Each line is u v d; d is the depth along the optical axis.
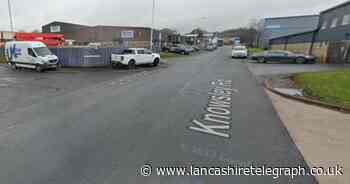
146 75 15.72
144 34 51.91
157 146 4.62
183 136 5.12
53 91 10.38
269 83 11.86
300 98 8.41
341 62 21.19
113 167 3.84
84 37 55.34
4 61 25.05
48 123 5.97
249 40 90.12
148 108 7.29
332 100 7.91
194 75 15.39
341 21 21.30
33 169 3.78
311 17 55.97
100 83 12.50
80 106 7.64
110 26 52.75
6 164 3.92
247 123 5.96
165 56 36.69
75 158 4.13
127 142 4.80
